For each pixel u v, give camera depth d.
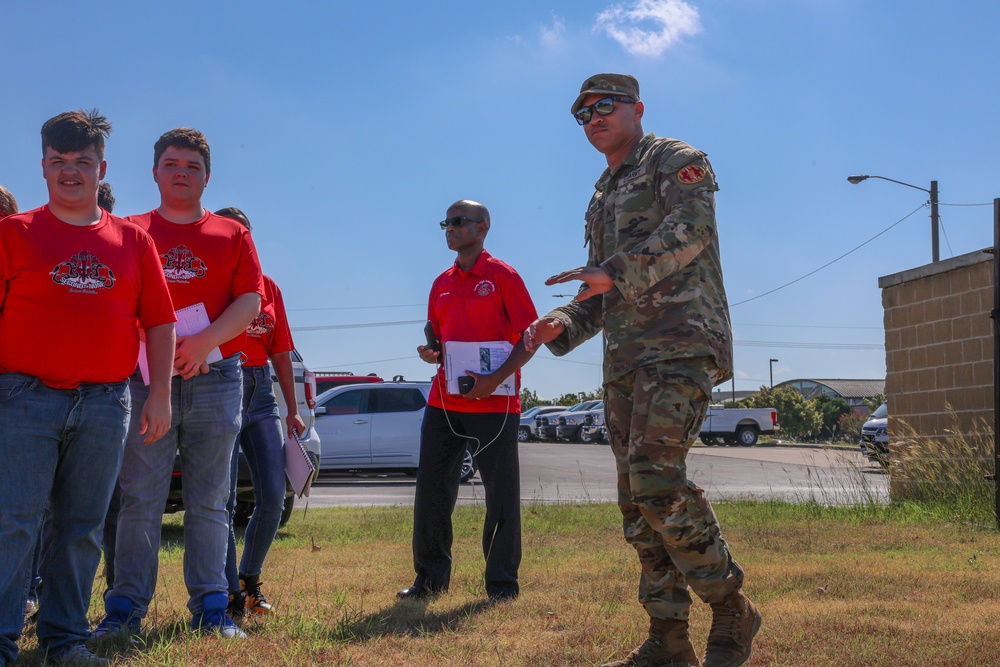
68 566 3.62
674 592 3.51
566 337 3.75
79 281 3.54
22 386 3.49
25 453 3.46
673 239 3.21
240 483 8.19
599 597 5.05
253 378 4.89
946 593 5.17
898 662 3.64
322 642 3.96
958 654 3.74
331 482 17.48
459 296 5.27
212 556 4.23
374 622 4.40
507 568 5.14
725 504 11.16
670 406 3.30
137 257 3.75
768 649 3.86
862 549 7.12
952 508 9.76
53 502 3.67
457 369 5.06
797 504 11.02
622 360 3.46
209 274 4.21
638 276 3.16
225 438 4.23
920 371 11.41
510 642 4.06
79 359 3.53
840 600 4.98
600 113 3.66
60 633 3.61
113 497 4.57
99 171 3.64
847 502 11.24
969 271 10.63
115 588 4.20
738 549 7.12
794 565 6.20
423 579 5.30
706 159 3.41
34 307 3.48
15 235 3.48
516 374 5.25
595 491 14.80
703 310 3.39
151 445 4.14
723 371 3.42
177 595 5.20
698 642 4.02
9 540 3.44
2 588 3.42
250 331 4.85
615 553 6.91
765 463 23.77
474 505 12.01
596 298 3.82
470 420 5.18
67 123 3.56
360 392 17.23
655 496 3.29
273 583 5.67
